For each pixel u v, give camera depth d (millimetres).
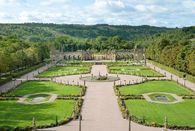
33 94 150375
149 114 111938
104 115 109625
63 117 106438
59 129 93125
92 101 133125
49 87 172125
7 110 117625
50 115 109375
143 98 140000
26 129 91062
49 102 131875
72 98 138875
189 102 133625
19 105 126625
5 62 198625
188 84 185000
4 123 99062
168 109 120250
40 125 94938
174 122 101375
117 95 146625
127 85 177500
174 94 151500
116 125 97500
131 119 103062
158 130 92625
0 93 153125
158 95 148625
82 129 93250
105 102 131250
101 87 172125
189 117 108188
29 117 106812
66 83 186000
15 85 180250
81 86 171875
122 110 113750
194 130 93250
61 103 129500
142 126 96750
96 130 92312
